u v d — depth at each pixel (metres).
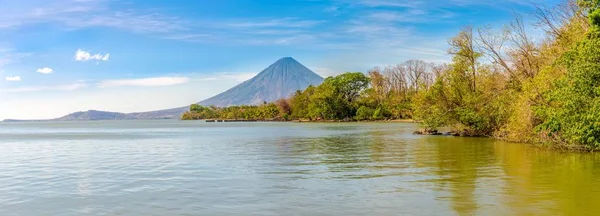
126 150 33.09
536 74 35.34
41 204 13.51
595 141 23.91
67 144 41.91
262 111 169.25
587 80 23.31
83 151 32.66
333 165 21.70
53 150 34.12
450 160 23.02
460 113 43.94
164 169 20.86
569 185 15.10
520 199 13.05
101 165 22.84
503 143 34.34
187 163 23.25
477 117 42.31
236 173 19.22
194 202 13.39
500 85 40.53
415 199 13.30
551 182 15.73
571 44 28.83
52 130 94.38
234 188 15.52
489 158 23.59
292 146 34.91
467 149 29.36
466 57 45.09
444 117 46.19
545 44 36.09
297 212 12.02
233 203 13.19
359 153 27.78
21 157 28.16
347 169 20.12
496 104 39.38
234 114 188.62
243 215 11.82
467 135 44.94
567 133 25.09
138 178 18.11
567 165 20.19
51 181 17.67
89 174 19.52
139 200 13.79
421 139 41.09
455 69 45.28
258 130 73.44
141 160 25.12
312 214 11.77
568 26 31.88
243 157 26.14
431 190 14.64
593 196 13.30
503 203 12.57
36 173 20.09
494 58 42.16
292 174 18.75
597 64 22.98
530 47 38.25
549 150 27.70
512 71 40.12
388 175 18.08
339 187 15.47
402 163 22.08
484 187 15.00
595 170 18.50
